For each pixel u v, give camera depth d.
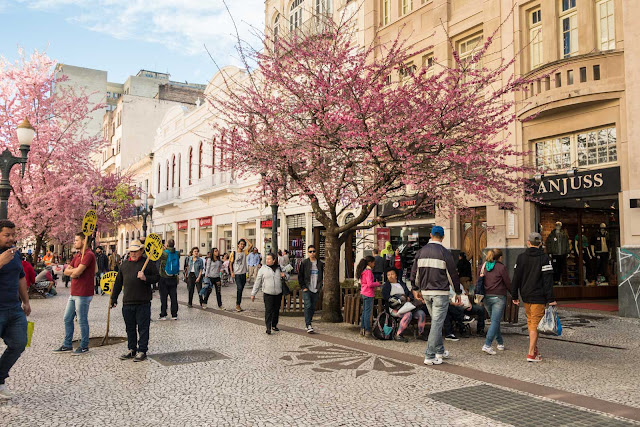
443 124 9.16
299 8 22.64
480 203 14.96
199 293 13.96
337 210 20.44
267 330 9.27
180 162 38.03
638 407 4.86
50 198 19.80
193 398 5.19
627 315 11.46
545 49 13.56
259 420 4.51
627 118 11.59
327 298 11.17
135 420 4.52
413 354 7.47
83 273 7.65
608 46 12.30
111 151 56.75
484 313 9.34
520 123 14.09
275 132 11.20
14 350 5.15
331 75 10.79
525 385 5.66
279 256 18.42
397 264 17.25
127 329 7.13
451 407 4.86
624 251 11.52
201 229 34.94
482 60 15.17
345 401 5.07
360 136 8.88
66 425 4.39
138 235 48.59
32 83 20.67
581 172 12.50
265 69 11.30
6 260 4.92
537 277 7.00
